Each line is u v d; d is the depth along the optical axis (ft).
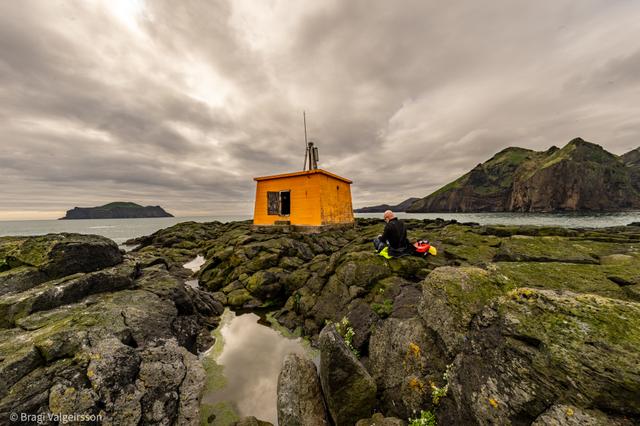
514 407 11.23
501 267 21.33
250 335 29.01
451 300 16.74
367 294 27.02
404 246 30.32
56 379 15.12
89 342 18.24
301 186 69.36
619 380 9.34
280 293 39.58
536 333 11.98
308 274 37.86
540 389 10.84
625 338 10.03
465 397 13.33
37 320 20.85
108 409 14.78
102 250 31.48
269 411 18.33
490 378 12.65
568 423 9.55
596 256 24.25
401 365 17.58
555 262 22.16
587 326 10.93
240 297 38.11
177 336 24.12
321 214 66.13
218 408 18.57
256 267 45.42
